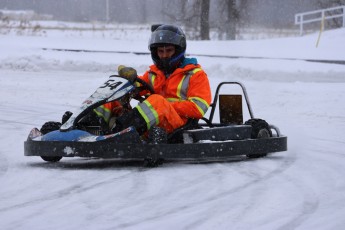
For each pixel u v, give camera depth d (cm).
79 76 4691
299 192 1348
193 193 1330
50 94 3462
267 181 1462
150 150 1563
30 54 5531
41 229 1062
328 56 5853
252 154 1784
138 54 5938
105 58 5575
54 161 1730
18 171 1562
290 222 1118
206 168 1620
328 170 1612
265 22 11456
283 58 5553
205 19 9181
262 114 2805
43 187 1376
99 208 1199
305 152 1916
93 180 1446
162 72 1805
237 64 4791
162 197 1290
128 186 1386
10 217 1136
